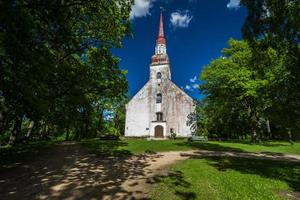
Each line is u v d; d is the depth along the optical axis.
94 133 54.88
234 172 12.29
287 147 28.97
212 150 23.64
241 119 45.88
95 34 18.66
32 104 11.48
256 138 36.41
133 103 50.25
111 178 10.62
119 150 21.50
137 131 48.25
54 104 22.50
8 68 10.04
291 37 10.39
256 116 37.00
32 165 13.55
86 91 21.45
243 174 11.85
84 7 15.57
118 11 16.97
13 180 10.12
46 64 11.69
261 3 10.72
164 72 50.78
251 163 15.57
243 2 11.23
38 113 12.27
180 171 12.19
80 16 16.81
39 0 11.12
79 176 10.95
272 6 10.37
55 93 18.50
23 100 11.36
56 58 16.91
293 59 11.09
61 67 17.30
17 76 10.21
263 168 13.97
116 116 64.06
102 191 8.66
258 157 19.47
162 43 55.81
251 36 11.45
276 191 9.30
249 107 36.75
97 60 20.72
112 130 57.44
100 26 18.02
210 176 11.09
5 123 18.00
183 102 47.78
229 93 35.06
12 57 9.96
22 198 7.86
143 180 10.28
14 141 24.73
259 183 10.16
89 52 20.02
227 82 33.44
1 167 12.73
